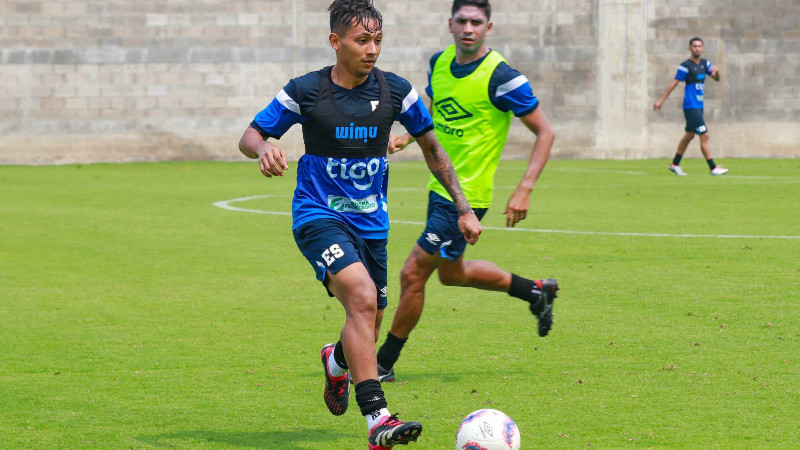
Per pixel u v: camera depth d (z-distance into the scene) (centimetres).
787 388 1842
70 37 8650
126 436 1595
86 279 3275
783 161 9075
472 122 2039
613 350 2191
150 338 2380
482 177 2044
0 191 6400
